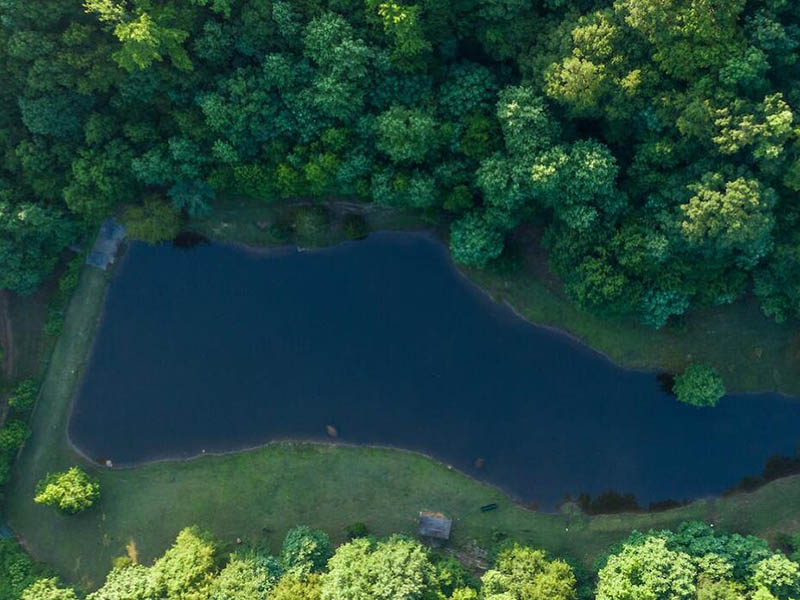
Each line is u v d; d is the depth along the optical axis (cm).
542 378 5516
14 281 5128
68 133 4906
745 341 5216
